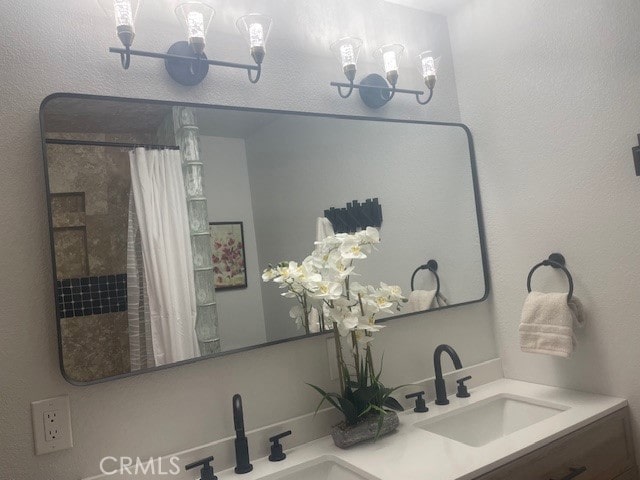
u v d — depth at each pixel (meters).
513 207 1.82
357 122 1.70
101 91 1.28
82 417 1.16
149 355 1.24
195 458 1.27
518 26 1.76
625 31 1.46
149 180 1.29
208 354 1.32
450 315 1.83
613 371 1.56
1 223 1.12
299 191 1.54
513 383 1.83
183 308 1.30
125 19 1.20
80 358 1.15
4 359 1.10
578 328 1.63
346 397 1.39
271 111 1.52
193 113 1.38
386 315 1.68
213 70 1.46
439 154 1.88
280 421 1.43
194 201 1.35
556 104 1.65
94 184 1.21
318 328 1.49
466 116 1.98
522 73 1.75
